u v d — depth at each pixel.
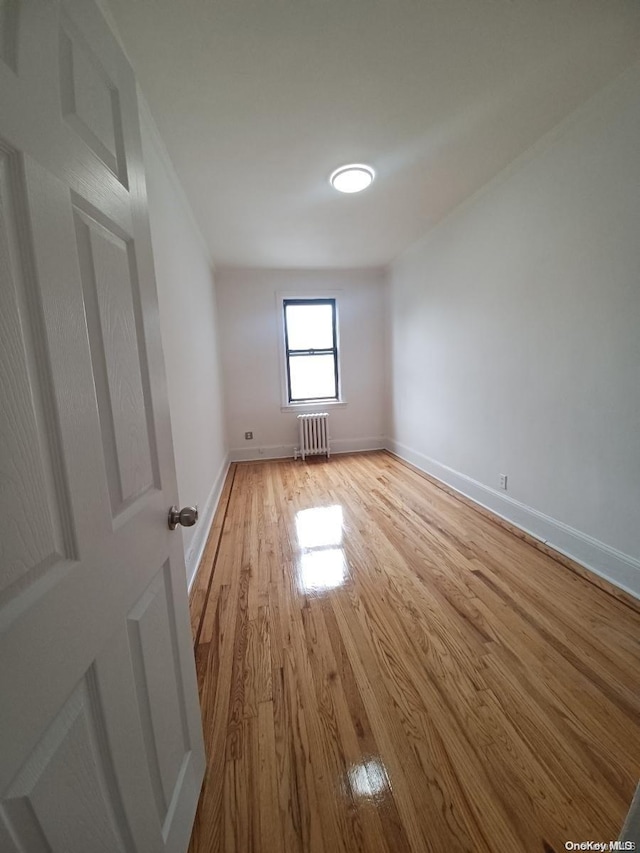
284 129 1.74
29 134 0.44
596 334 1.75
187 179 2.15
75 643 0.47
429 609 1.60
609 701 1.14
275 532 2.48
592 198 1.70
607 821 0.83
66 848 0.43
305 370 4.66
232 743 1.04
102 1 1.11
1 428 0.38
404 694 1.18
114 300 0.63
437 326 3.25
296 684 1.24
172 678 0.78
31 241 0.43
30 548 0.41
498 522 2.47
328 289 4.46
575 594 1.67
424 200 2.59
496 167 2.19
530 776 0.93
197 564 2.05
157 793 0.68
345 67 1.40
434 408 3.43
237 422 4.47
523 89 1.56
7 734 0.36
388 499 3.01
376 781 0.93
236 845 0.81
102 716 0.52
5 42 0.42
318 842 0.81
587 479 1.86
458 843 0.80
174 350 1.93
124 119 0.71
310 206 2.58
